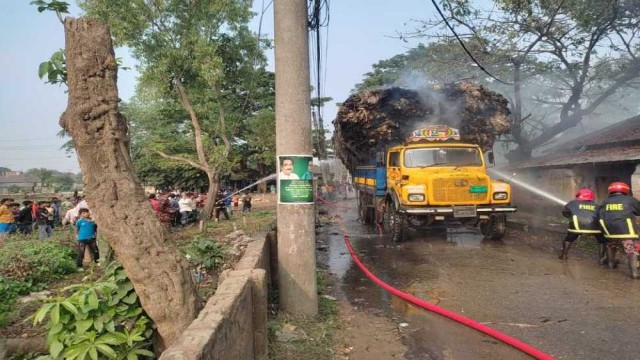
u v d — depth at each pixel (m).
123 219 3.24
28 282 7.74
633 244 7.25
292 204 5.58
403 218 11.39
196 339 2.26
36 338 4.80
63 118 3.36
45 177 94.94
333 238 13.13
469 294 6.60
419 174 11.14
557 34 15.45
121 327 3.34
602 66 16.23
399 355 4.54
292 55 5.63
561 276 7.48
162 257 3.32
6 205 14.97
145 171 45.03
